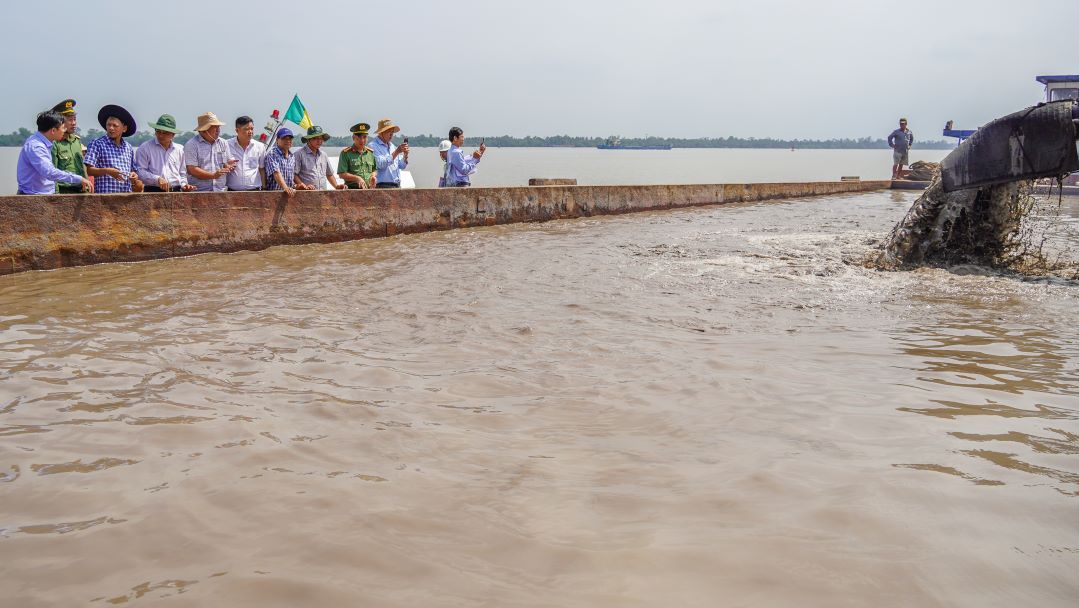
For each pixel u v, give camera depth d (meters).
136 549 1.94
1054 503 2.19
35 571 1.84
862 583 1.77
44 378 3.48
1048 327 4.56
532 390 3.34
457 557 1.90
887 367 3.71
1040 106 6.36
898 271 6.75
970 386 3.38
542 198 12.72
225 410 3.05
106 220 7.67
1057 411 3.04
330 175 10.92
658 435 2.80
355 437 2.75
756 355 3.93
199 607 1.69
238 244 8.79
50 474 2.41
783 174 47.25
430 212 10.99
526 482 2.36
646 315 4.92
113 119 8.18
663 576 1.81
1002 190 6.84
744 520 2.09
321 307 5.19
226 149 9.41
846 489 2.29
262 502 2.20
